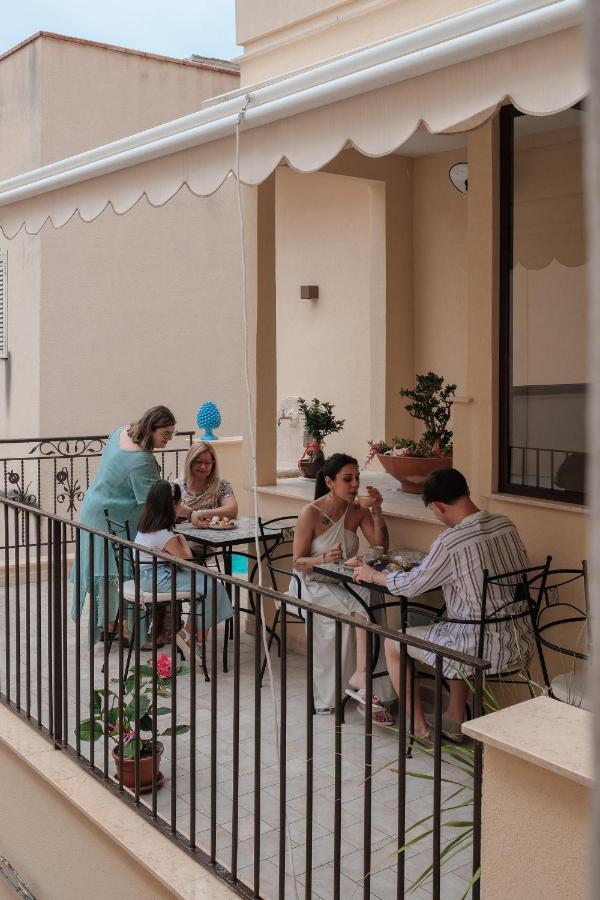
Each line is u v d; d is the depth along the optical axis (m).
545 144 5.17
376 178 7.58
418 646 2.61
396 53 3.16
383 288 7.76
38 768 4.32
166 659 4.41
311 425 7.46
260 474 6.77
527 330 5.14
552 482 4.98
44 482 10.91
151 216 11.41
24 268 10.99
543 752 2.21
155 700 3.78
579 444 4.88
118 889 3.84
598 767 0.50
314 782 4.32
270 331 6.74
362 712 5.07
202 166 4.07
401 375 7.91
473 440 5.27
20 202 5.33
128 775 4.12
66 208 4.96
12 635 6.43
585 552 4.64
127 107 11.23
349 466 5.36
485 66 2.95
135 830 3.75
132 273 11.31
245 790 4.23
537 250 5.17
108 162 4.48
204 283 11.90
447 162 7.53
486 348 5.17
